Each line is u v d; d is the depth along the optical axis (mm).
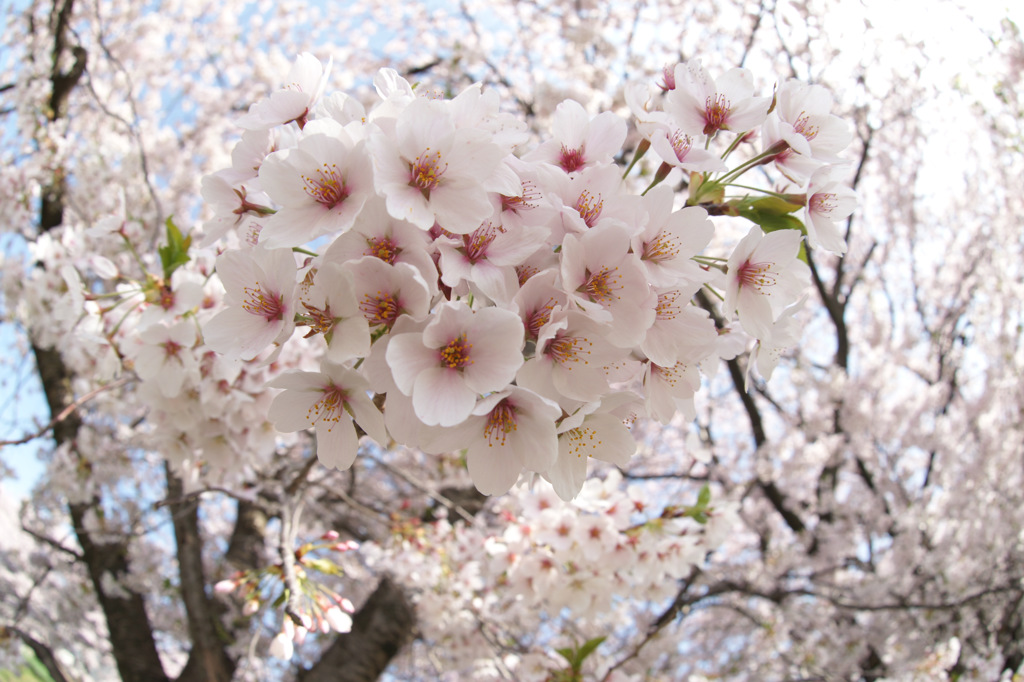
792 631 6387
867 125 6242
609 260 1158
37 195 5246
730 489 7316
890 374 7484
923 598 6363
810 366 7875
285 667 6477
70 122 6180
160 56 7160
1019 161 6074
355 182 1151
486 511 6062
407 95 1267
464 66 7297
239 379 2551
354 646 4742
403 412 1147
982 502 6738
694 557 2801
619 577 2961
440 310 1072
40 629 6812
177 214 6168
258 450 2656
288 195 1172
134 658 5055
